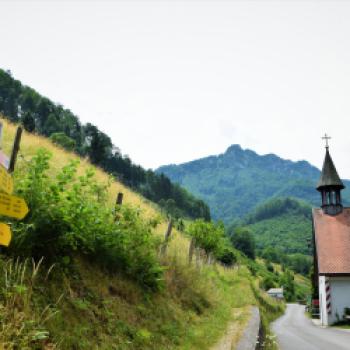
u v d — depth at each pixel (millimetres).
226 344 8984
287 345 13984
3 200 3760
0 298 4605
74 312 5816
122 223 8594
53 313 5094
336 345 14305
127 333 6723
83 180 6922
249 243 146375
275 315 39719
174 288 11352
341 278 28844
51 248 6121
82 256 7293
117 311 7043
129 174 145250
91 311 6223
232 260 46062
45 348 4613
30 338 4398
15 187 5777
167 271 11469
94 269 7426
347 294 28484
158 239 11531
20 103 143875
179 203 166000
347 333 19672
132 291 8242
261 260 170750
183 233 25344
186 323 9719
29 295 4906
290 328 22734
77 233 6488
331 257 30203
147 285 9289
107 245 7812
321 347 13633
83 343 5359
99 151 100375
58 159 16203
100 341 5832
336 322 27969
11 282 4926
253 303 19891
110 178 8867
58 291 5816
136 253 8938
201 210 173875
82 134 140125
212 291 15203
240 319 12969
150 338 7234
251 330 10453
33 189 5812
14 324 4352
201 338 9055
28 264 5617
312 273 41750
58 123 132750
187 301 11578
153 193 152750
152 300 9023
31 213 5688
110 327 6383
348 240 31672
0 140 3801
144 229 9234
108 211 7957
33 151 15227
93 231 7285
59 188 6055
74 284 6406
